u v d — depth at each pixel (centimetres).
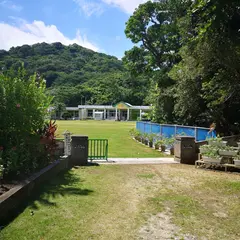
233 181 633
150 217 396
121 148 1339
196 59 1141
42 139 633
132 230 348
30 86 677
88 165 810
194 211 428
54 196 477
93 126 3344
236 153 774
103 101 8088
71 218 378
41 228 340
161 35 2248
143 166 816
